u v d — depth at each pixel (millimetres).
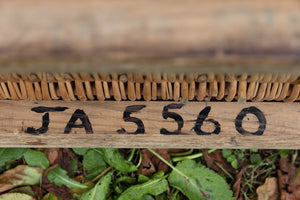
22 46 234
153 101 362
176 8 237
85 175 440
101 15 237
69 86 333
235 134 358
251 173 445
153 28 235
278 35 231
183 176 427
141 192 417
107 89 334
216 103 361
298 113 359
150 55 234
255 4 236
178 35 234
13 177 422
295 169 439
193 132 359
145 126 360
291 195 430
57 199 423
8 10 237
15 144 370
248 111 359
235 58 232
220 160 440
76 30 235
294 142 360
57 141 367
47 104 361
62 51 234
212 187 421
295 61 232
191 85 326
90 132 359
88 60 238
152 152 438
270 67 245
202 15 236
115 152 427
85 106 361
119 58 236
